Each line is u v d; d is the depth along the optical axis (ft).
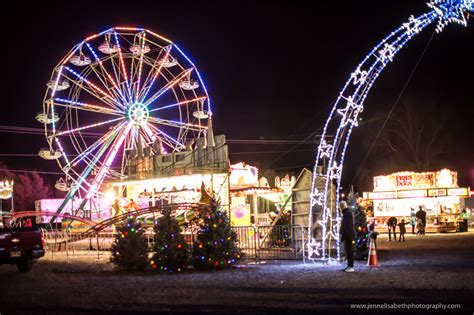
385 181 115.14
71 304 31.45
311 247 54.54
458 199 112.16
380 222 114.62
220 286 36.65
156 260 49.01
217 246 48.80
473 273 39.17
